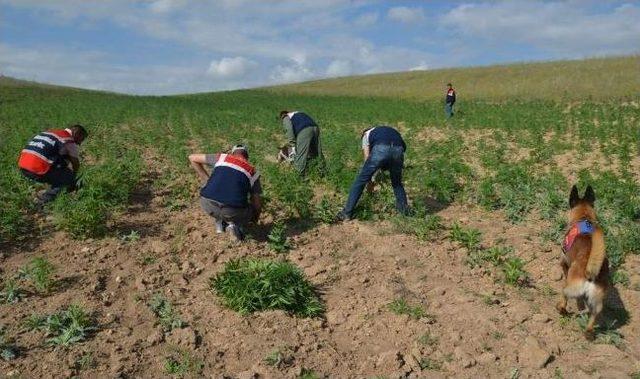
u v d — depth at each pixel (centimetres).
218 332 521
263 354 490
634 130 1688
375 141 791
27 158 801
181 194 927
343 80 7119
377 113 2712
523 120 2169
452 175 1022
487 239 755
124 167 970
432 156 1333
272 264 589
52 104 3166
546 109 2692
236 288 561
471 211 888
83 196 786
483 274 652
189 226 771
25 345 482
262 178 1045
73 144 828
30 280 595
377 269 662
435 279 640
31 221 769
